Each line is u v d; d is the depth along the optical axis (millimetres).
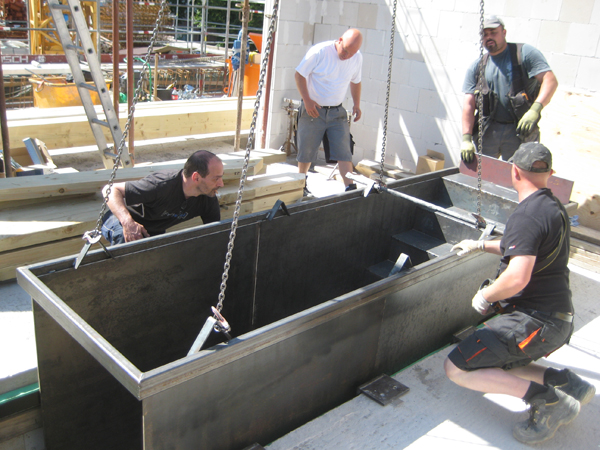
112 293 2598
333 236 3670
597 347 3449
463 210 4480
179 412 1931
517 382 2439
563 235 2311
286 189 4809
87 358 2539
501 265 2404
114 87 5102
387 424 2590
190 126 7062
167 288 2816
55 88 9523
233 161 4828
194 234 2822
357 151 7477
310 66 5051
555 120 5086
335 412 2633
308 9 7133
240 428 2221
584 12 5039
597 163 4875
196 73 13523
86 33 4699
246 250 3121
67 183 3811
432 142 6602
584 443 2598
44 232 3377
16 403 2465
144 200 3051
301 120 5410
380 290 2553
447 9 6090
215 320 2021
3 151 4246
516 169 2381
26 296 3234
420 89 6566
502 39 4480
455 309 3293
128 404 2818
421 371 3041
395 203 4098
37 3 14258
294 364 2312
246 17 6168
